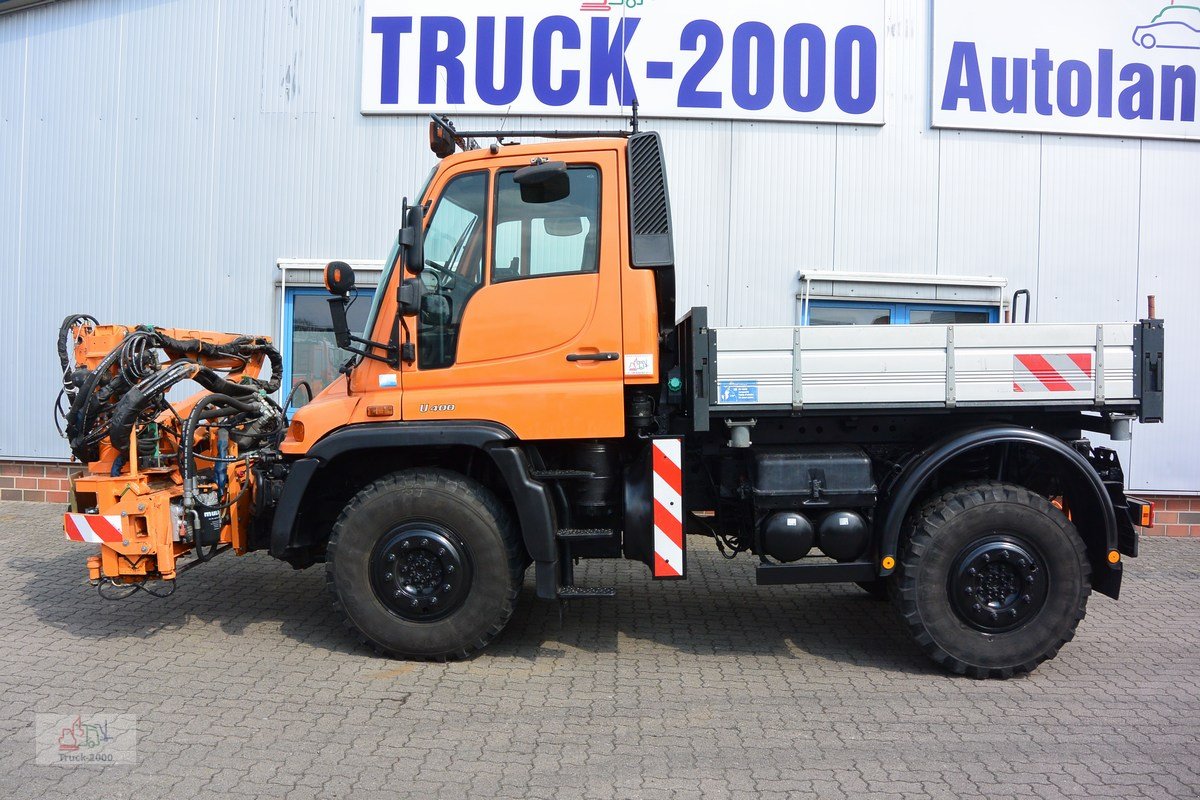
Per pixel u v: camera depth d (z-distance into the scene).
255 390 5.10
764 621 5.09
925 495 4.33
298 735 3.36
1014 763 3.21
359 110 7.79
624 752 3.27
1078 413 4.39
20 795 2.84
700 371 4.06
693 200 7.73
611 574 6.21
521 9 7.64
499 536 4.11
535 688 3.94
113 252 7.94
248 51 7.80
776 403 4.07
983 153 7.77
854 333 4.07
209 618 4.89
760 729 3.52
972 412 4.25
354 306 7.84
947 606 4.04
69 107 7.95
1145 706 3.80
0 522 7.28
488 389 4.18
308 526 4.43
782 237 7.75
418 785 2.97
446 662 4.26
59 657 4.20
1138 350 4.05
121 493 4.29
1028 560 3.99
